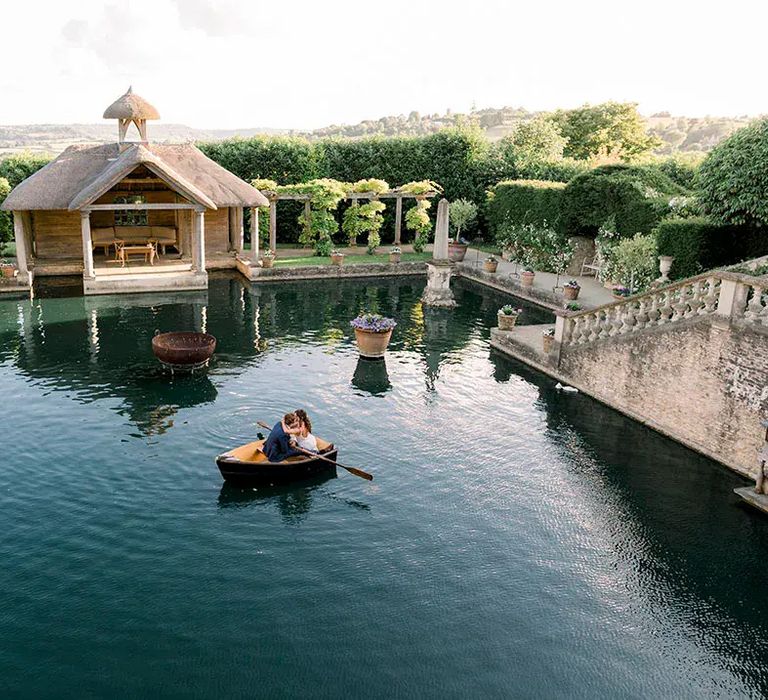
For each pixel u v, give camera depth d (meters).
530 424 17.09
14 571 10.98
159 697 8.68
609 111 65.62
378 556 11.70
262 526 12.46
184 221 35.94
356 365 20.81
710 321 15.22
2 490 13.32
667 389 16.55
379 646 9.66
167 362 19.28
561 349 20.00
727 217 23.03
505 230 37.56
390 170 41.31
